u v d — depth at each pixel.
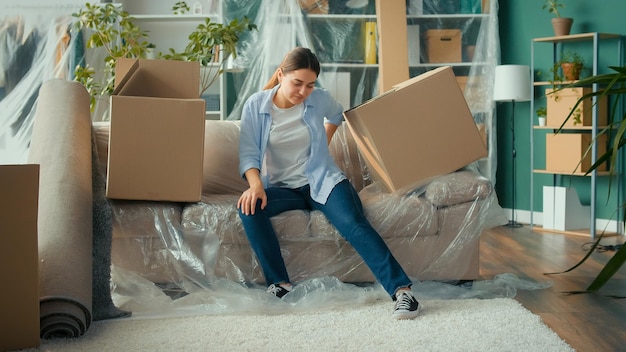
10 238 2.23
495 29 5.65
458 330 2.46
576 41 5.39
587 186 5.34
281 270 2.92
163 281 3.03
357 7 5.63
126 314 2.71
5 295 2.24
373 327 2.51
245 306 2.77
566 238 4.83
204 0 5.79
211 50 5.29
